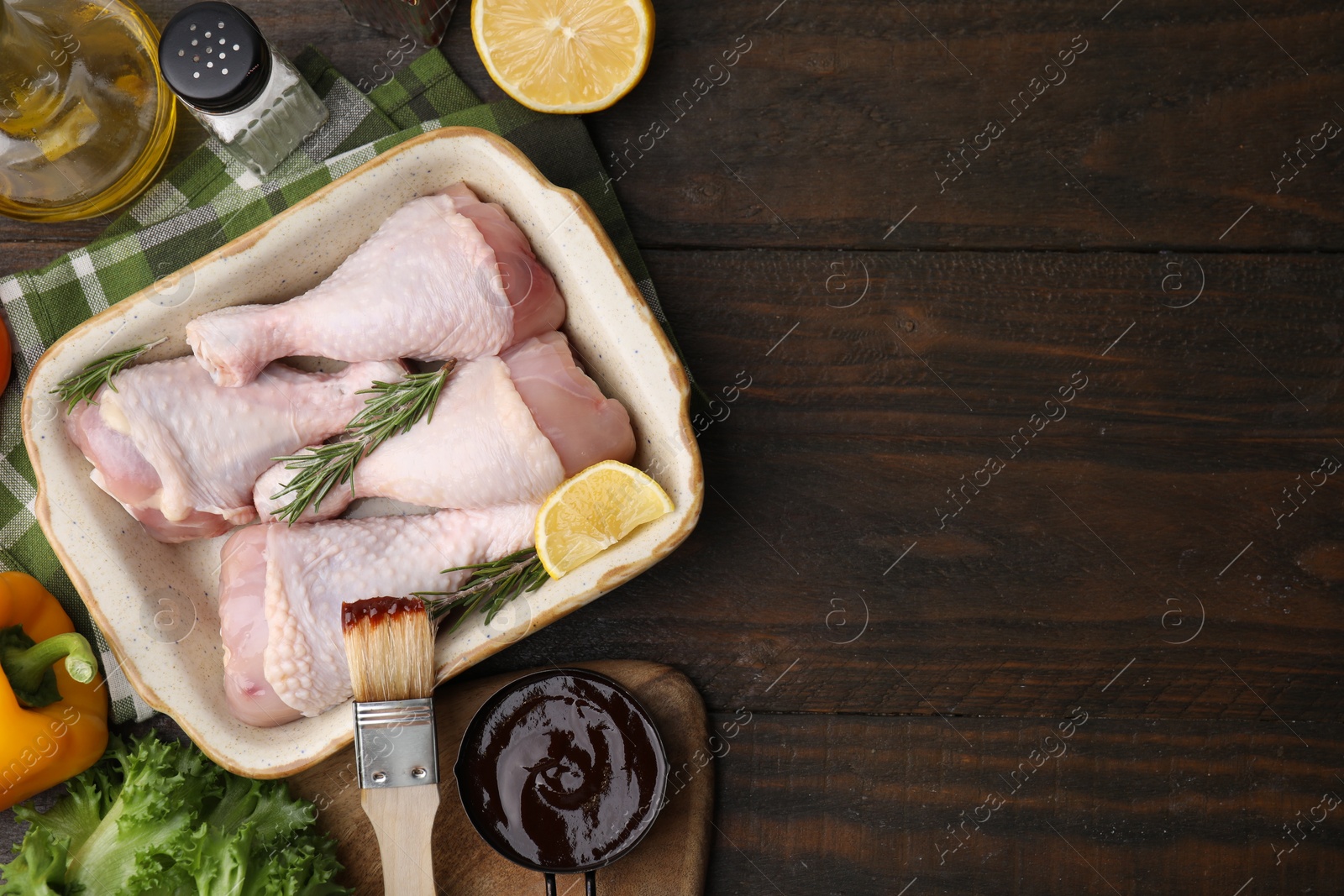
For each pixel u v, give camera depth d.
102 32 0.76
